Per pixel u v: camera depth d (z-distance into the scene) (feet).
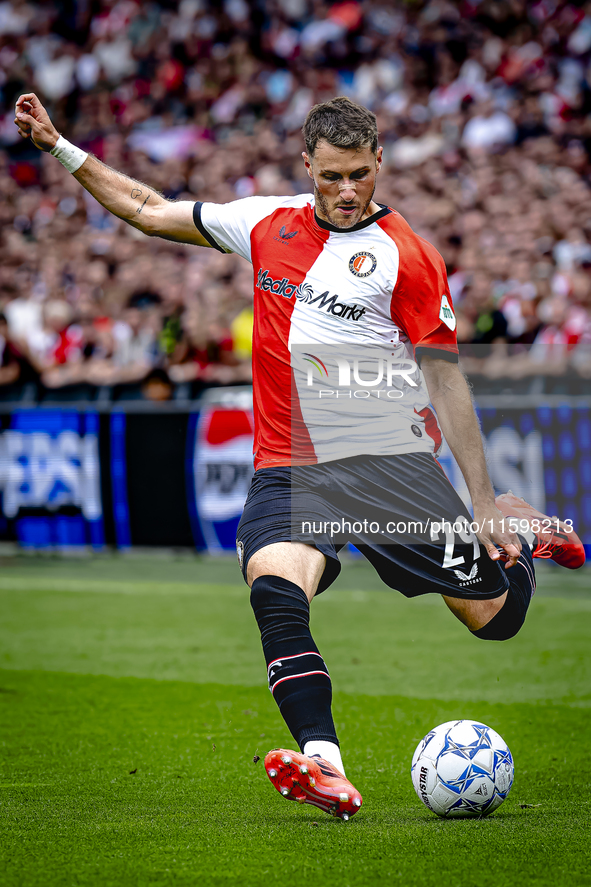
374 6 181.68
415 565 36.76
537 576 102.42
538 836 30.99
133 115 198.49
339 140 33.71
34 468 120.88
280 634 33.19
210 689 59.21
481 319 117.39
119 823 33.17
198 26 197.47
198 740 47.44
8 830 32.30
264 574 34.14
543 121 153.89
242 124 186.80
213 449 111.96
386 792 38.32
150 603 91.76
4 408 121.80
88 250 172.45
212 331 127.65
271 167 172.86
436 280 35.60
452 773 33.45
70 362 146.41
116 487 116.98
